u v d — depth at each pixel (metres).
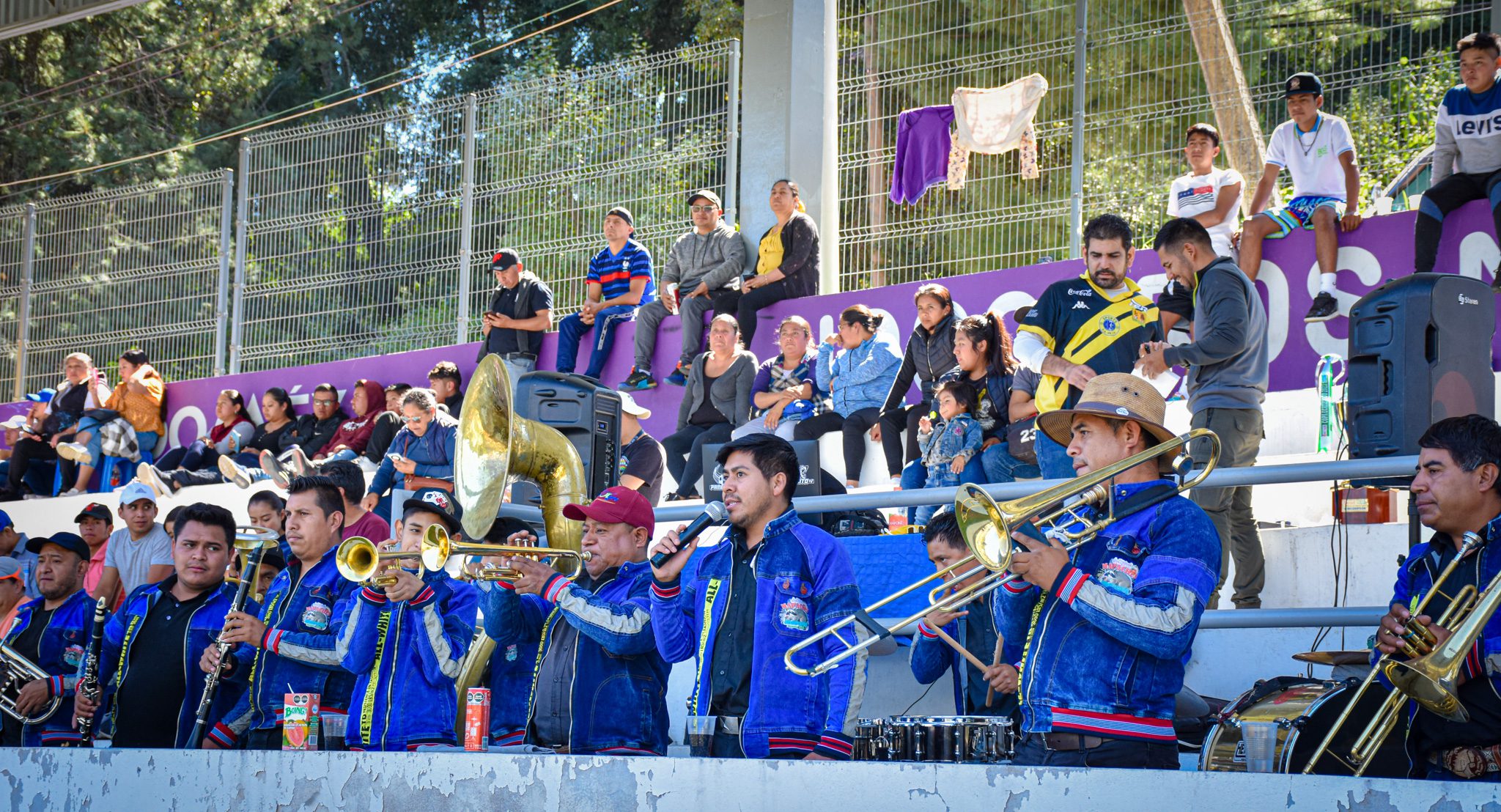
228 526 7.75
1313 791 4.10
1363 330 7.25
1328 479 6.55
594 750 6.03
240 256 17.86
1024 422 9.42
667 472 13.10
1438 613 5.04
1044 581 4.66
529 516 9.02
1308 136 11.63
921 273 14.11
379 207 17.00
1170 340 11.28
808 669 5.51
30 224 19.61
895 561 8.30
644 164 15.38
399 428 14.64
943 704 8.29
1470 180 10.77
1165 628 4.55
